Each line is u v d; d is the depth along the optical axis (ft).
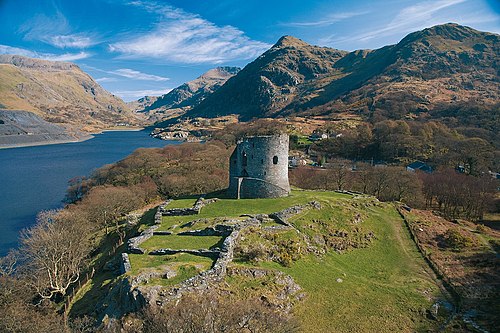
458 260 142.00
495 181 305.53
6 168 593.01
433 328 98.78
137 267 110.52
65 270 153.99
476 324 99.30
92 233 219.20
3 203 354.13
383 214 180.86
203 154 442.91
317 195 190.19
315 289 114.01
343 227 158.40
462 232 171.12
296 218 154.40
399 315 104.53
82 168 584.40
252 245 126.93
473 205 252.01
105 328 91.40
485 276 127.95
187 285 96.94
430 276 130.41
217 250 118.32
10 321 96.43
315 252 136.87
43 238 156.97
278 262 124.26
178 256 117.08
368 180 278.46
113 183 337.31
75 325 97.66
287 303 103.71
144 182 317.22
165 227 146.92
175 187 285.64
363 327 98.27
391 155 477.36
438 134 506.48
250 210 160.76
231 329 74.49
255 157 179.83
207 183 281.54
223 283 103.91
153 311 84.53
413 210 194.90
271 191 179.11
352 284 120.26
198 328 73.15
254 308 82.12
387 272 132.67
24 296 136.05
